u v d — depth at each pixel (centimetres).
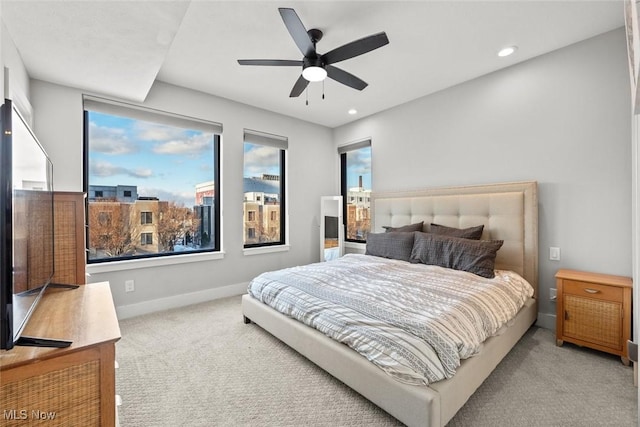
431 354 142
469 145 319
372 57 269
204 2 192
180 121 329
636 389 176
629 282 210
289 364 209
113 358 102
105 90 275
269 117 410
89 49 207
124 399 172
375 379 151
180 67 283
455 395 143
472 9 204
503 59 274
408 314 169
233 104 371
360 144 443
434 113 350
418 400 133
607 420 152
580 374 193
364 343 160
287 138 432
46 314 126
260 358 217
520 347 230
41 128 253
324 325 185
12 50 193
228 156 368
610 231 236
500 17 213
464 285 220
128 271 301
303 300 214
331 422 152
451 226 322
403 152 384
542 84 268
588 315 219
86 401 97
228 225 371
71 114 267
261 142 402
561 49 256
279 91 343
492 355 180
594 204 243
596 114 241
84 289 167
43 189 144
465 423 150
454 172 332
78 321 117
